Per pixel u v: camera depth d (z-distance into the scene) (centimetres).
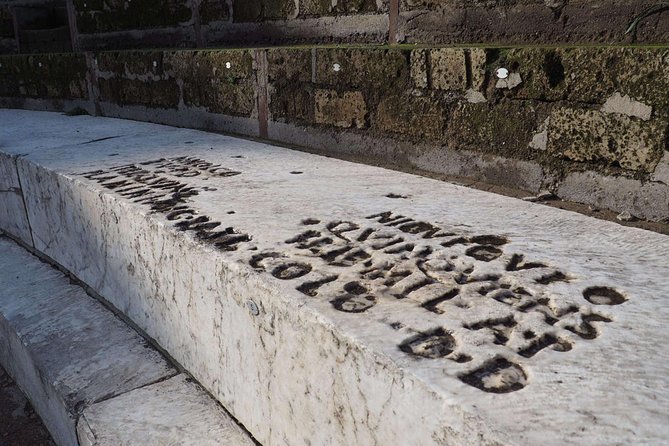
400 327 101
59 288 235
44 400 190
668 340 95
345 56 240
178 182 206
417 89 218
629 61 159
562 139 180
